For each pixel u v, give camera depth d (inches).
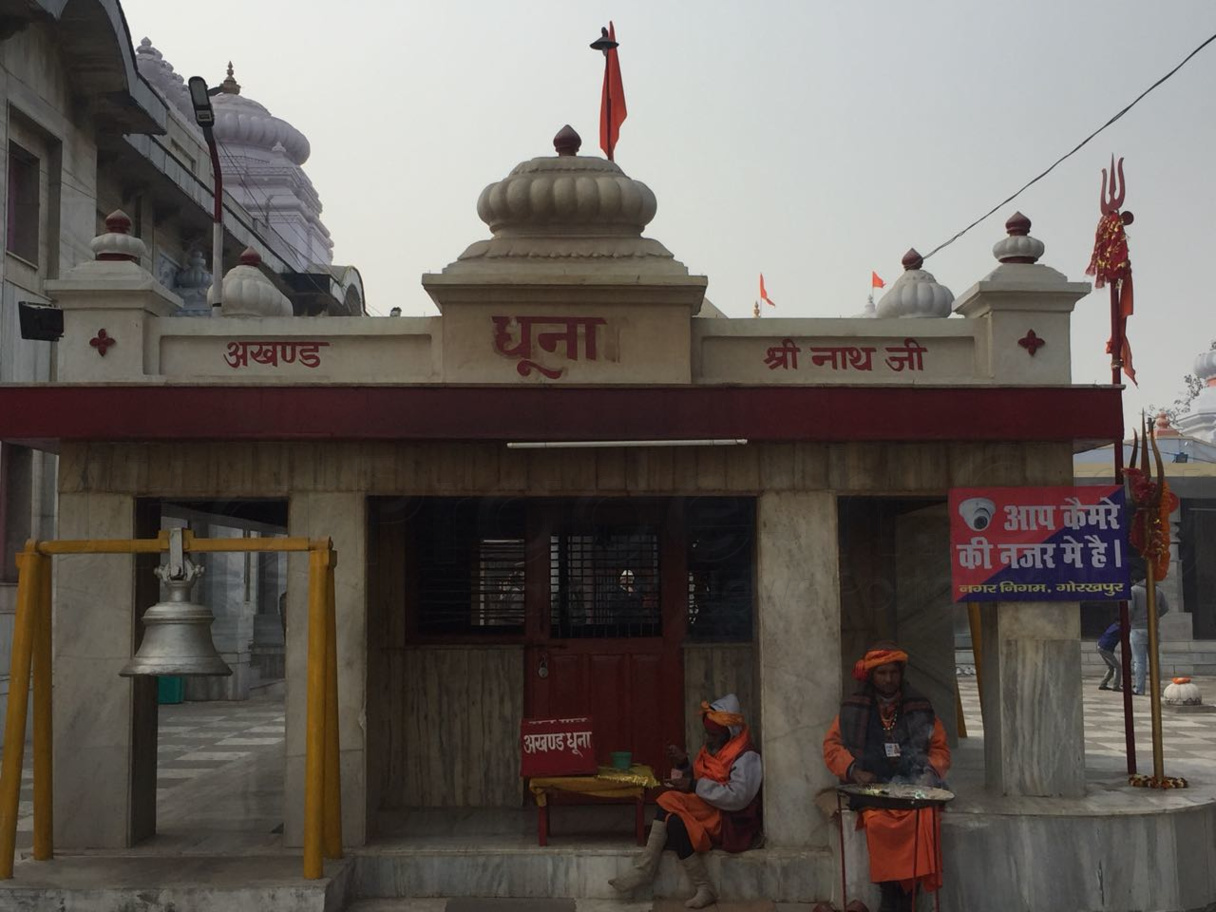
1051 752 284.7
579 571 336.8
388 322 284.7
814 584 283.4
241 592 765.9
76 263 601.9
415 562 336.8
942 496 292.2
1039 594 285.0
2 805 252.2
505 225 290.8
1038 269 289.1
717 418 272.7
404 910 258.7
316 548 254.4
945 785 264.2
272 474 282.2
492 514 338.6
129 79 602.9
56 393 271.0
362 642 279.7
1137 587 709.3
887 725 269.3
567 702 331.6
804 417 274.1
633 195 288.4
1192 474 860.6
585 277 278.2
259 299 313.3
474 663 333.7
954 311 311.4
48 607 265.4
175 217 749.3
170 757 479.2
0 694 522.3
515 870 271.0
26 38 546.9
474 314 281.6
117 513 281.4
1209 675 824.9
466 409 270.5
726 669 333.1
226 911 241.1
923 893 262.4
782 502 285.1
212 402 271.3
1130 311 321.1
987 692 295.7
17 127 551.8
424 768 331.0
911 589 408.5
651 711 331.6
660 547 336.8
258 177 1153.4
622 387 271.4
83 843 277.7
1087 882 265.4
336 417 270.7
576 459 284.5
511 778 331.3
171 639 246.8
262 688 791.1
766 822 277.9
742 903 266.5
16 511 552.4
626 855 272.1
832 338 290.2
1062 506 286.5
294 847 276.5
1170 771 323.6
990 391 277.9
